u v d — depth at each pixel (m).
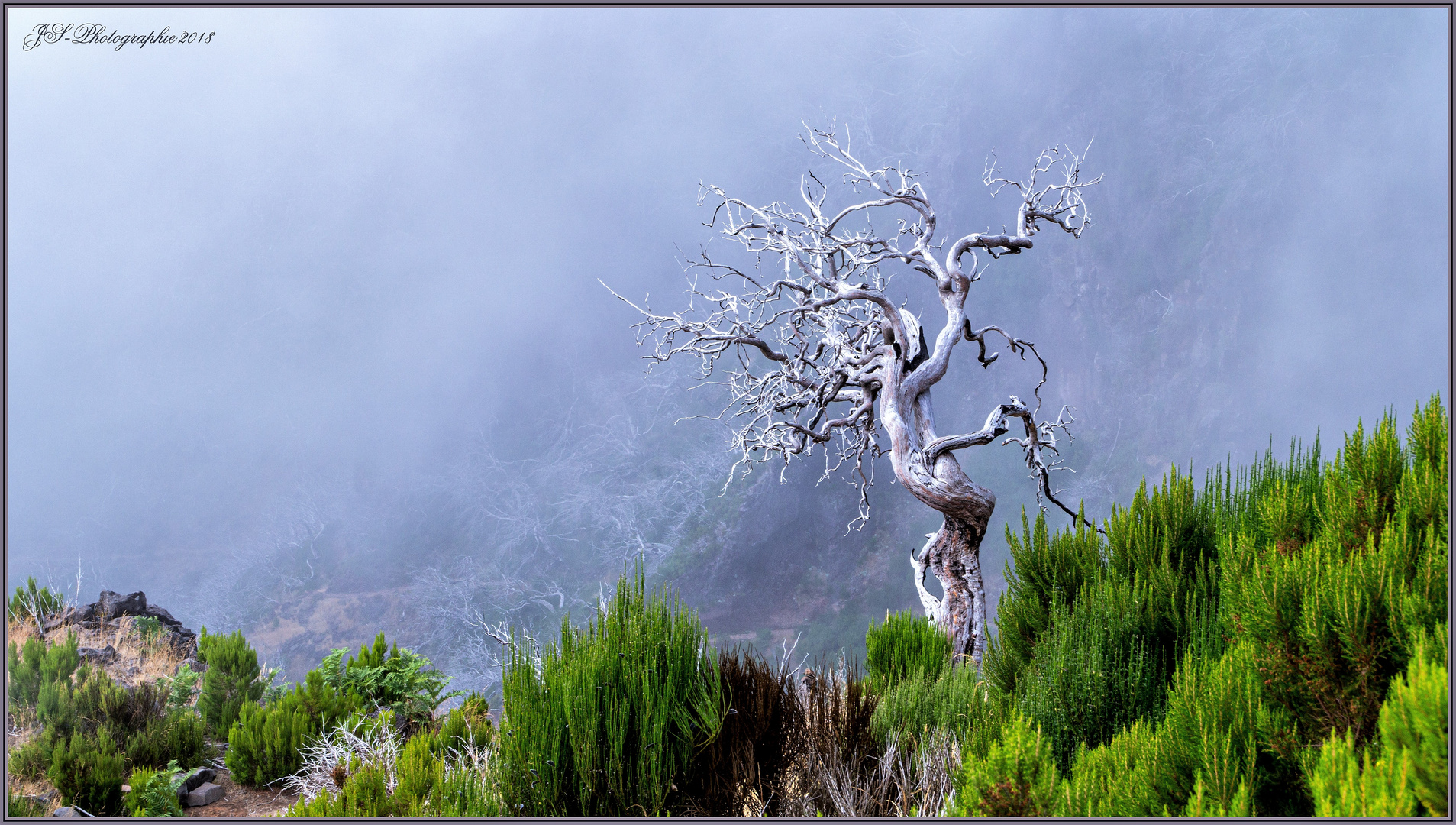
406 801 4.32
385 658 7.50
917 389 10.02
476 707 6.82
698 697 4.30
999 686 5.82
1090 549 5.89
